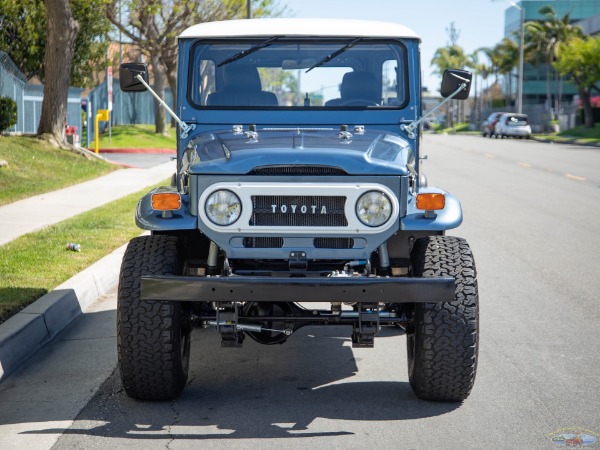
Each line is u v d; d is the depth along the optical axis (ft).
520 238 43.75
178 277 17.74
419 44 22.75
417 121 22.47
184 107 22.65
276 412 18.98
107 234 39.45
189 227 18.70
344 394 20.26
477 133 294.87
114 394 20.16
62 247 35.68
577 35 292.40
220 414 18.83
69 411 18.97
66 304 27.09
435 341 18.63
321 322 19.12
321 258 18.90
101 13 109.19
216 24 23.32
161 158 99.76
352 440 17.31
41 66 102.78
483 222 49.52
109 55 154.71
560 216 52.39
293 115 22.61
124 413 18.86
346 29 22.77
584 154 124.47
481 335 25.59
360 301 17.74
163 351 18.67
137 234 39.73
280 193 18.49
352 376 21.72
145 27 120.06
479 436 17.57
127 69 22.13
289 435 17.58
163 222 18.78
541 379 21.42
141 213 19.33
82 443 17.10
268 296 17.66
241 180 18.58
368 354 23.76
